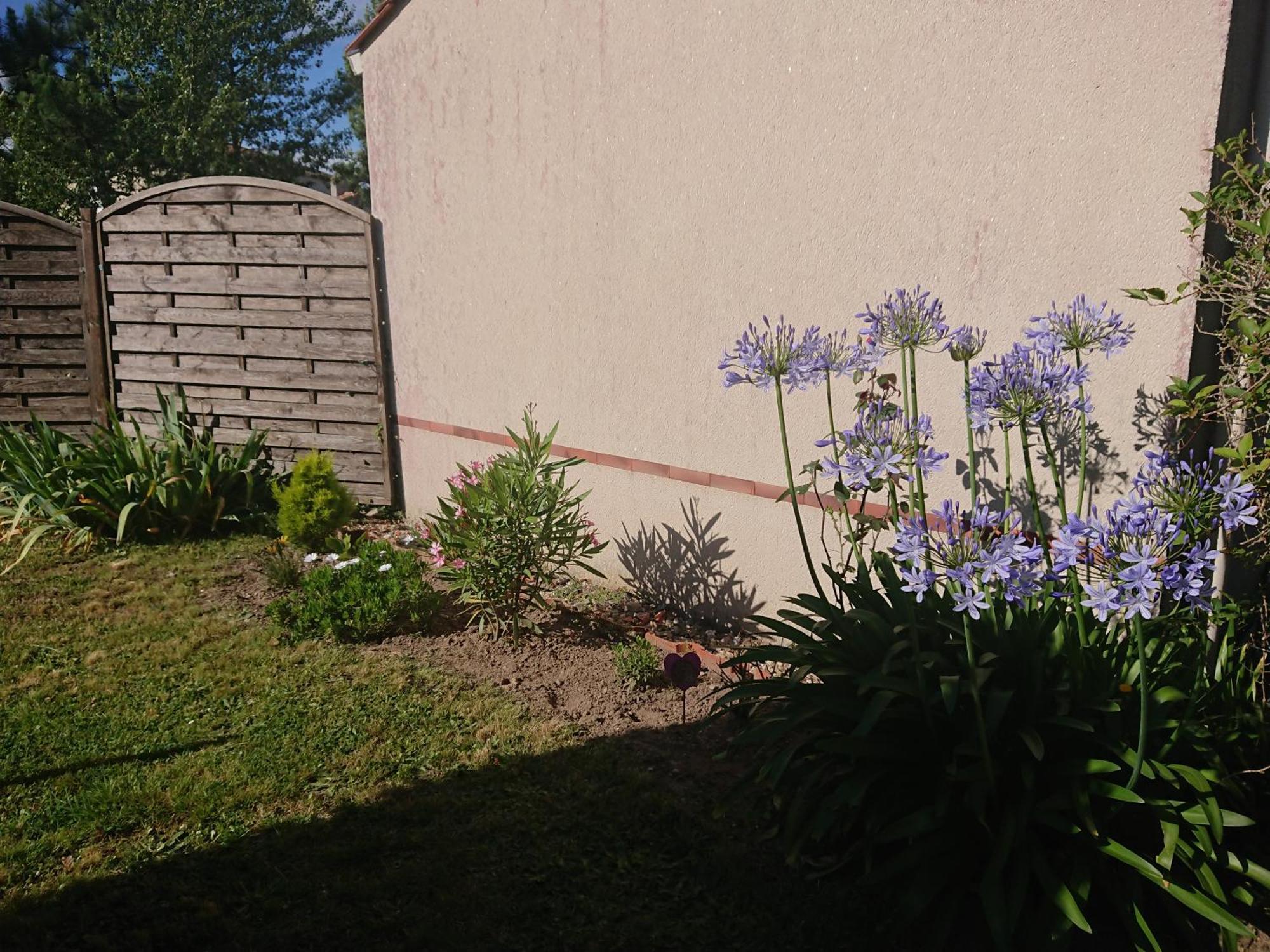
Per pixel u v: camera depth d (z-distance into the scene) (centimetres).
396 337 749
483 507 513
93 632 534
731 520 519
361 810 353
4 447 753
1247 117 329
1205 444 350
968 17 383
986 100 382
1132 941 280
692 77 495
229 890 307
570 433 615
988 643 308
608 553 606
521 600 575
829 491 468
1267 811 307
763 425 494
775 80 458
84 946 281
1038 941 268
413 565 562
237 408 805
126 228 800
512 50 599
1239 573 342
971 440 336
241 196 765
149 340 813
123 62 3077
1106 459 364
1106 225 353
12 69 2708
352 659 494
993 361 376
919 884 277
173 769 381
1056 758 292
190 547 696
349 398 776
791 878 315
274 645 512
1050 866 280
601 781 374
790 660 337
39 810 354
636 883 314
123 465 714
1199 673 303
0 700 448
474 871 318
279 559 657
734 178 484
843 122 434
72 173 2550
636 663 460
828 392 372
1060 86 359
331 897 304
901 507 403
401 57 693
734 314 497
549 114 582
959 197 397
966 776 278
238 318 788
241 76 3628
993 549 275
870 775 291
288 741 405
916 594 300
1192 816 268
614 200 552
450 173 668
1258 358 319
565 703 447
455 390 701
